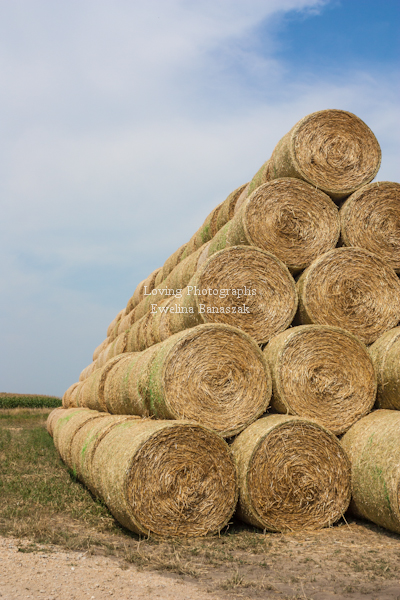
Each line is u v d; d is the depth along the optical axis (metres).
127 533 5.45
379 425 5.70
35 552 4.48
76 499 7.12
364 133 7.26
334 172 7.08
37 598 3.38
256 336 6.46
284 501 5.49
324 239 6.96
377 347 6.44
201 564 4.40
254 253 6.56
